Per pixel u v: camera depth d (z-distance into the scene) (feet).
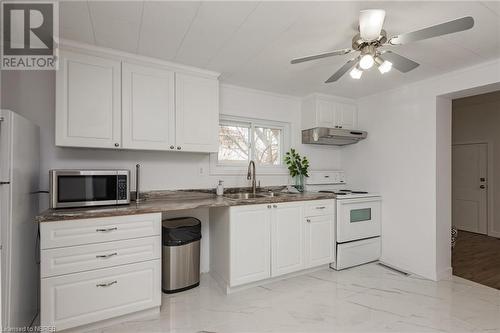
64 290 5.57
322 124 10.80
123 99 6.98
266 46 6.72
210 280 8.73
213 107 8.35
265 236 8.20
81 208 6.31
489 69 7.53
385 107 10.41
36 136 6.52
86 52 6.59
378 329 6.04
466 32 5.93
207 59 7.48
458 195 16.08
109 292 5.99
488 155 14.78
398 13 5.22
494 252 11.78
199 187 9.30
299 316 6.57
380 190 10.57
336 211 9.67
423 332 5.92
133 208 6.33
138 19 5.49
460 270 9.66
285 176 11.28
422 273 9.05
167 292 7.73
